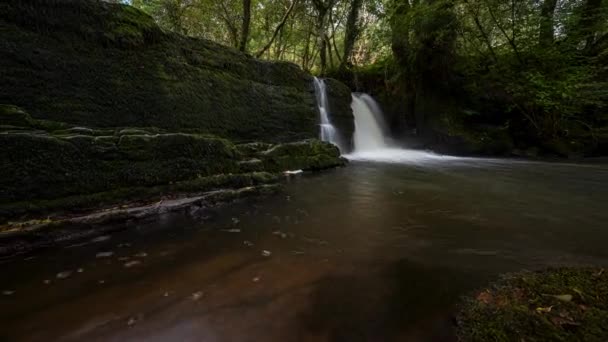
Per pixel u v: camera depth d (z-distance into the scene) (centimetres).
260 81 850
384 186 588
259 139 798
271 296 212
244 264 259
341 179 654
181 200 404
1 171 286
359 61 2161
